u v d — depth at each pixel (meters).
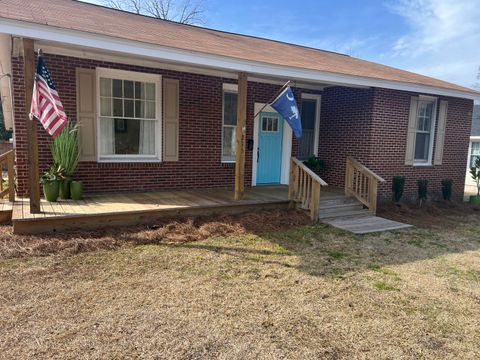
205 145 8.93
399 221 8.09
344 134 9.89
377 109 9.18
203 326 3.33
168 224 6.23
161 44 5.74
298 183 7.79
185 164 8.71
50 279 4.18
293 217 7.35
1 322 3.24
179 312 3.57
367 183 9.43
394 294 4.23
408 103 9.76
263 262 5.10
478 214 9.55
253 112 9.51
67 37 5.07
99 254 5.02
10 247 4.86
